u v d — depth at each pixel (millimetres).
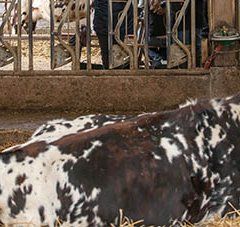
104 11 15109
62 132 7898
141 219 7203
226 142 7574
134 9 14602
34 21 20500
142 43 15211
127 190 7152
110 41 14875
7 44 14930
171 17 14953
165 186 7258
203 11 15148
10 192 6910
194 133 7543
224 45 14781
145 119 7574
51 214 6961
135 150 7293
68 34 15891
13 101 14992
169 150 7375
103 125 7754
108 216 7113
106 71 14930
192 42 14836
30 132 13062
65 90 14977
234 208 7535
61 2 17656
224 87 14953
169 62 14914
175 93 14992
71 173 7035
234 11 14859
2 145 12695
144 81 14953
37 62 19906
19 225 6922
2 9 21969
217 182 7477
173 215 7297
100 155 7180
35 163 6996
